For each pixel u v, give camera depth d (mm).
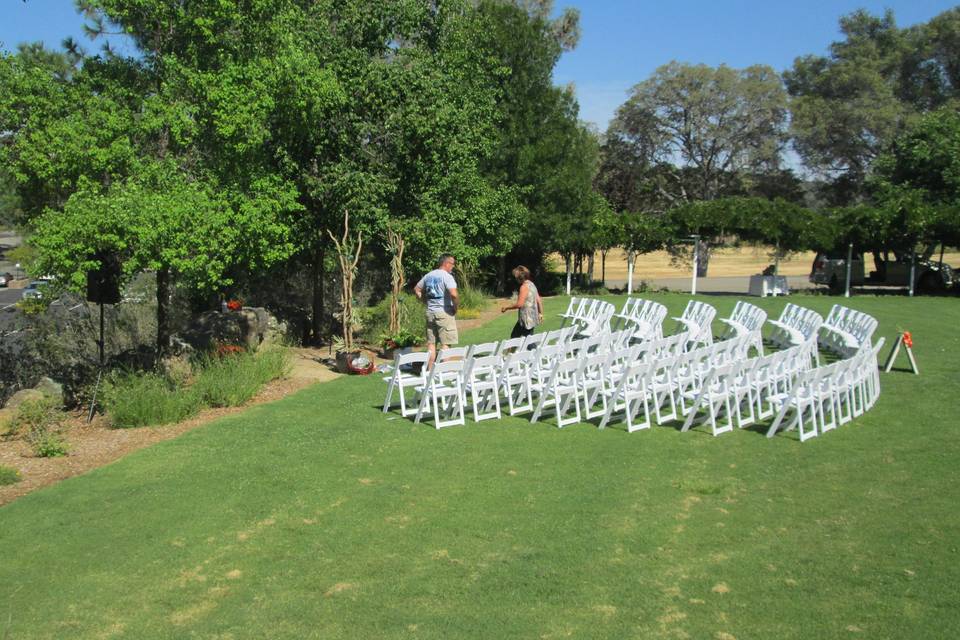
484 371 9516
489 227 21453
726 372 8367
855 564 5023
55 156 10477
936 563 5012
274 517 5898
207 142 12070
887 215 25062
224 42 12133
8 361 12367
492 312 21375
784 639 4121
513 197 23625
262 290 18688
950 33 45719
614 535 5539
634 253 28359
